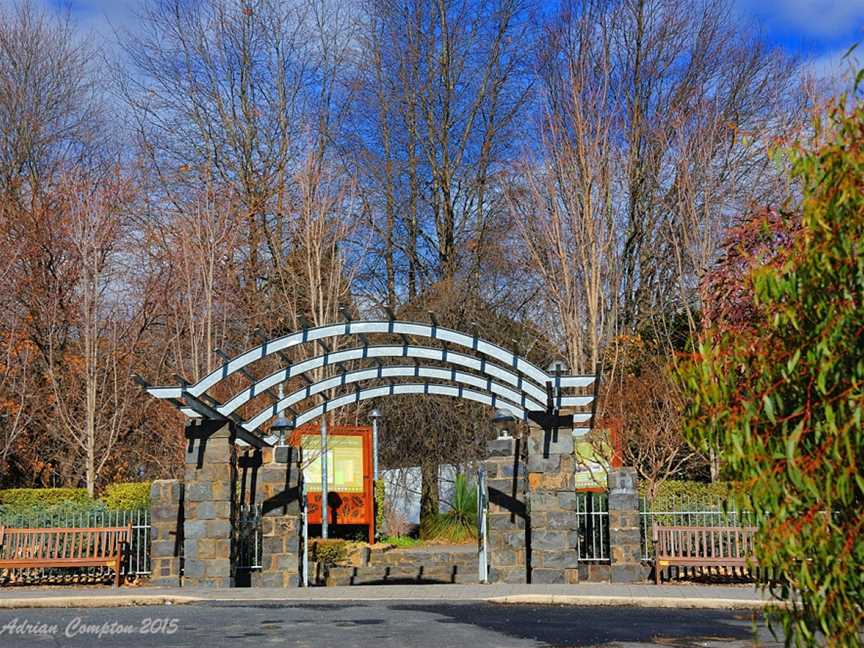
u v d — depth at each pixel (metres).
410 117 36.75
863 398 4.47
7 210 31.44
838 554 4.65
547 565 17.02
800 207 6.43
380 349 17.06
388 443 33.69
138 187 33.88
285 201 35.22
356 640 11.53
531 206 33.66
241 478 18.69
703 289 21.17
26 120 33.97
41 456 30.14
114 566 17.22
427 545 26.23
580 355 28.62
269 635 11.96
